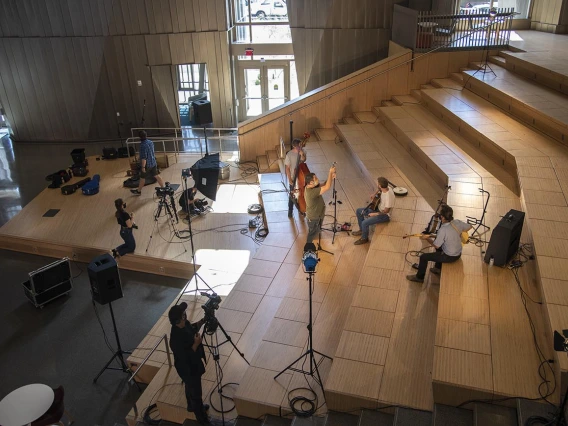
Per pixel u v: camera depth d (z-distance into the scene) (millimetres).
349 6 14164
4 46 14844
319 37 14703
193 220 10555
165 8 14656
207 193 9102
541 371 4609
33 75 15148
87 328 8164
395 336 5625
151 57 15172
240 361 6305
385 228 7551
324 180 9742
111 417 6629
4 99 15508
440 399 4660
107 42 14797
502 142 8383
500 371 4625
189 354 5121
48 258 10109
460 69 11969
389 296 6242
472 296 5551
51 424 5441
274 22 15539
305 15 14617
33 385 5023
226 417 5590
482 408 4457
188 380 5211
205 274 8773
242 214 10742
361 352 5430
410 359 5320
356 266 7504
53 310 8609
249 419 5484
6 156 14945
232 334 6711
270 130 12617
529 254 6168
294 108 12430
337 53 14820
